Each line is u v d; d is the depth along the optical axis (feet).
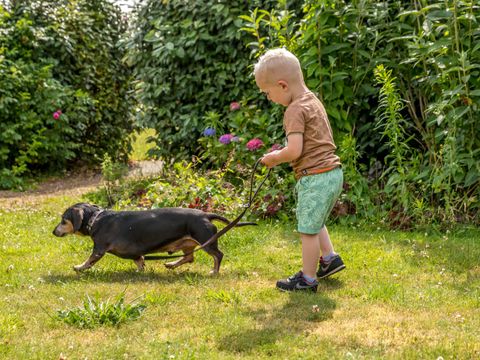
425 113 21.33
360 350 10.33
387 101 20.18
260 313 12.30
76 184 32.42
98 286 14.16
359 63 22.35
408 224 19.76
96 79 37.19
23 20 33.68
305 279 13.71
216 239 15.15
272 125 23.49
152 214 15.39
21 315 12.26
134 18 29.30
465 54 18.74
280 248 17.53
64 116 33.24
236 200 21.89
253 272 15.34
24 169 31.86
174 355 10.03
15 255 17.13
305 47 22.21
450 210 19.24
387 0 22.52
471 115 19.12
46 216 22.43
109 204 25.41
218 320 11.89
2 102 31.53
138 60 28.63
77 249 17.62
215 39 26.45
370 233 19.08
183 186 22.35
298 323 11.69
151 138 29.22
